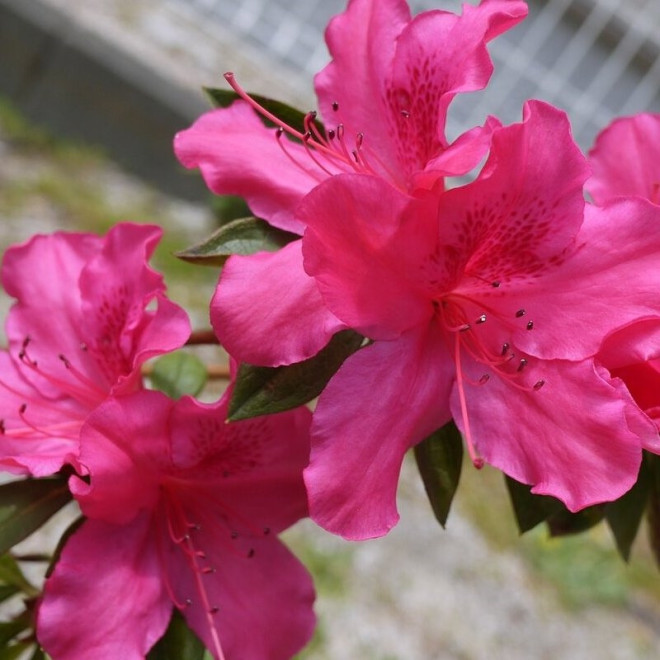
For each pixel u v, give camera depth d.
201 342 0.41
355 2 0.40
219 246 0.39
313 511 0.36
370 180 0.35
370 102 0.40
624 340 0.37
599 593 1.11
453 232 0.36
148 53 1.45
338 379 0.36
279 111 0.41
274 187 0.39
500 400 0.37
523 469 0.37
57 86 1.45
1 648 0.43
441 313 0.38
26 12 1.43
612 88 1.49
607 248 0.37
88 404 0.42
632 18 1.46
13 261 0.43
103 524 0.40
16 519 0.40
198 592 0.40
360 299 0.36
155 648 0.40
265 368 0.37
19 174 1.32
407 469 1.13
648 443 0.36
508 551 1.11
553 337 0.37
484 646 0.99
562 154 0.36
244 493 0.41
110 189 1.37
